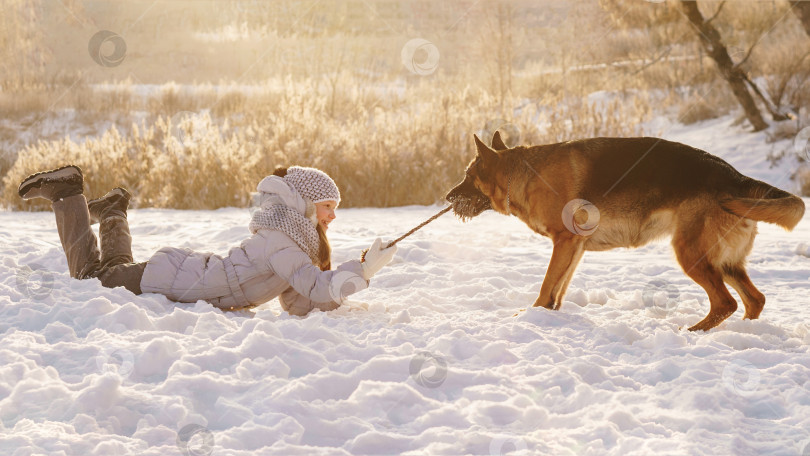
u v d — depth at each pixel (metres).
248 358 3.35
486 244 8.20
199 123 13.99
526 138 14.31
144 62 25.05
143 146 13.68
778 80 16.97
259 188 4.60
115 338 3.69
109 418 2.80
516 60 21.81
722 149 16.05
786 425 2.89
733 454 2.58
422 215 11.27
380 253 4.41
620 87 19.33
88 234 4.84
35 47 23.27
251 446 2.64
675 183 4.71
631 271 6.77
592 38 21.59
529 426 2.86
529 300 5.34
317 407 2.89
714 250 4.64
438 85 19.97
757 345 4.12
